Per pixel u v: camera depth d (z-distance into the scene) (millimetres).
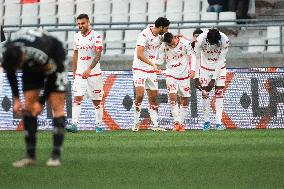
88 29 49375
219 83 52094
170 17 73938
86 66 49656
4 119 57500
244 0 70875
